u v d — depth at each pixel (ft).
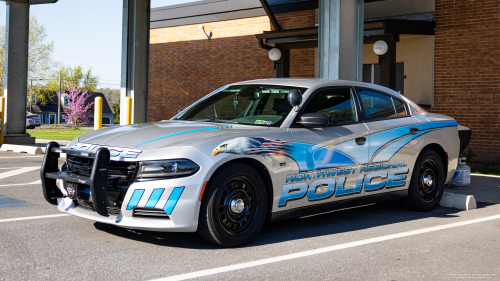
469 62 37.91
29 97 178.19
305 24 47.70
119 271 10.98
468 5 37.81
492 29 36.73
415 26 37.27
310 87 16.11
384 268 11.68
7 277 10.35
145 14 36.94
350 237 14.74
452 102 38.88
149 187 12.14
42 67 169.68
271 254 12.67
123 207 12.37
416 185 18.54
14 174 26.96
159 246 13.12
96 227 15.01
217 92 17.95
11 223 15.26
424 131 18.69
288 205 14.38
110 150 12.90
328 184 15.33
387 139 17.21
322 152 15.11
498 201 21.67
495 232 15.72
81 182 12.76
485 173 31.81
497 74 36.63
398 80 42.34
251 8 52.39
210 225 12.57
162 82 61.46
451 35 38.65
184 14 58.39
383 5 42.27
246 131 13.88
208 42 56.70
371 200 17.01
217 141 12.96
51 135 70.90
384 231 15.66
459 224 16.89
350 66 26.30
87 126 156.56
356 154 16.11
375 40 36.88
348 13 26.08
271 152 13.78
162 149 12.48
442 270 11.64
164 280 10.46
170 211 12.09
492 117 36.99
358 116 16.81
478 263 12.27
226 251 12.85
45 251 12.36
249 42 53.11
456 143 20.35
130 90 36.58
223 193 12.93
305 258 12.37
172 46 60.18
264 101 16.05
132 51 36.29
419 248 13.58
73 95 158.81
